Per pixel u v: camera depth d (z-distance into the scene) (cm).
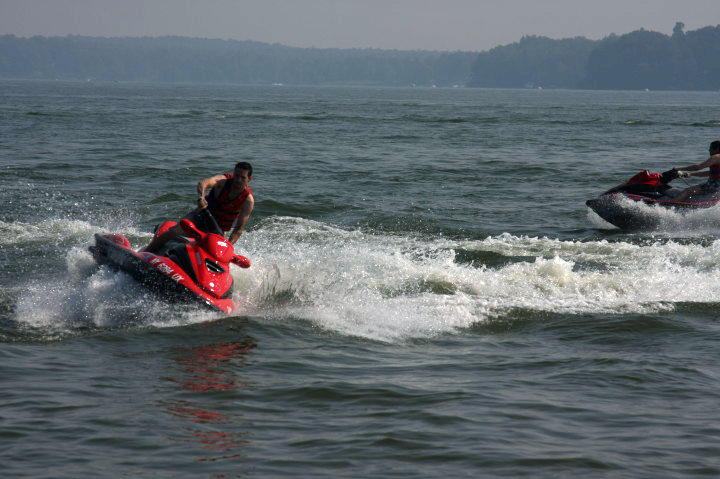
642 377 1680
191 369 1698
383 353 1859
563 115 15900
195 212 2302
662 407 1512
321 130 10000
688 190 3850
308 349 1873
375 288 2392
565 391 1595
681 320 2125
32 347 1822
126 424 1390
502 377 1681
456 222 3759
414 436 1361
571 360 1802
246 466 1243
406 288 2391
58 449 1283
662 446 1333
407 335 2009
